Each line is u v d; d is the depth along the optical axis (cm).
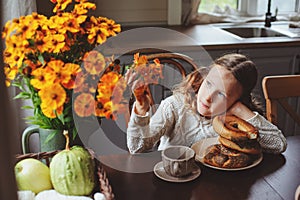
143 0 291
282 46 254
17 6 171
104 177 113
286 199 116
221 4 317
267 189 120
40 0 217
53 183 113
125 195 117
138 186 121
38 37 110
